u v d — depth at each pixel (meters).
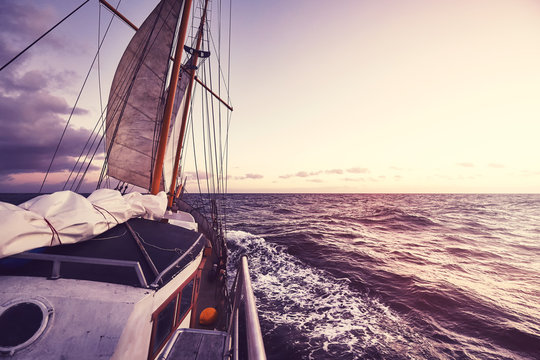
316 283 14.33
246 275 2.34
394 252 22.05
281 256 19.30
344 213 52.25
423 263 19.30
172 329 3.44
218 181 12.95
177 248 3.92
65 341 1.98
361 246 23.73
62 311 2.10
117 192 4.68
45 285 2.26
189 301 4.15
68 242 2.99
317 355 8.38
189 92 12.33
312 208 64.44
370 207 66.56
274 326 9.95
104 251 3.22
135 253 3.41
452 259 20.95
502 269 18.92
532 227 42.12
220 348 3.14
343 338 9.33
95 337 2.02
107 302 2.22
